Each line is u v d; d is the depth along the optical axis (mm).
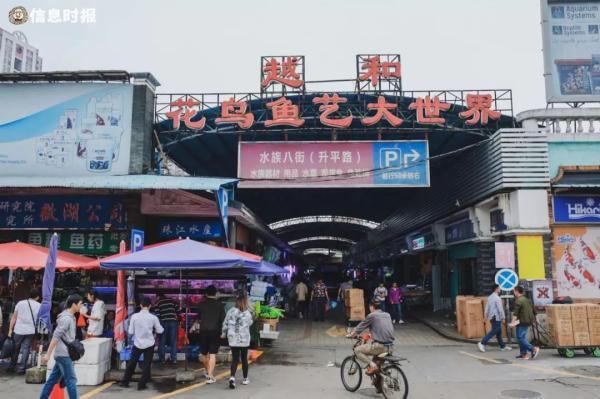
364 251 46719
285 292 25172
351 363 8594
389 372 7840
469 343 14273
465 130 15391
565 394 8109
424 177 15367
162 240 15953
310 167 15617
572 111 14672
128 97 15859
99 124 15758
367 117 15391
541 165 14359
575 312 11805
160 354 10727
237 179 14516
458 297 15781
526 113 14750
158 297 11594
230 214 15688
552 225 14422
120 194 15633
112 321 11477
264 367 10773
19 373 9797
